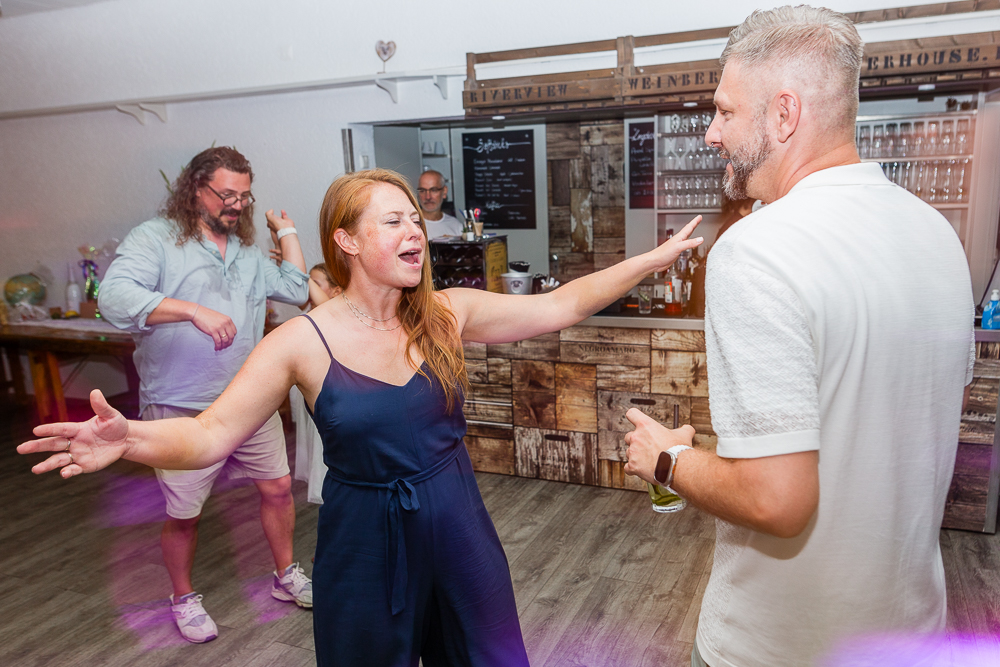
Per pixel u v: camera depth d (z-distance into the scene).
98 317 5.00
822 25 0.94
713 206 4.23
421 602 1.51
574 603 2.63
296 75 4.31
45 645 2.49
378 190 1.46
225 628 2.56
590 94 3.54
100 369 5.42
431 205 4.82
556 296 1.69
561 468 3.77
